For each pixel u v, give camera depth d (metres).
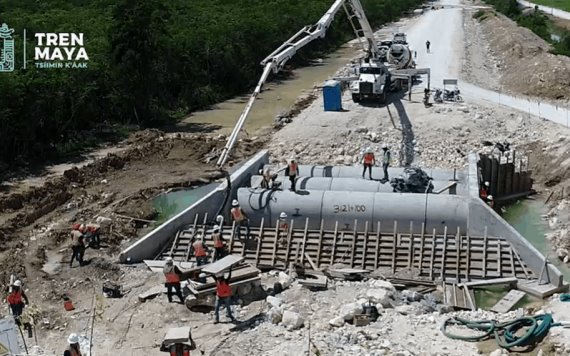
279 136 38.38
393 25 100.81
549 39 84.38
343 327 18.47
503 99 43.03
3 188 32.19
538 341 16.77
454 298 21.23
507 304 20.64
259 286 20.97
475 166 28.03
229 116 48.94
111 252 25.31
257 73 61.84
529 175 30.91
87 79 44.03
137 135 42.12
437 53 65.88
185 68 53.22
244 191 26.53
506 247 23.38
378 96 40.88
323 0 92.69
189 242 24.81
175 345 16.34
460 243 23.69
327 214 25.31
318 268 23.52
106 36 52.56
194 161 37.41
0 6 69.50
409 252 23.70
